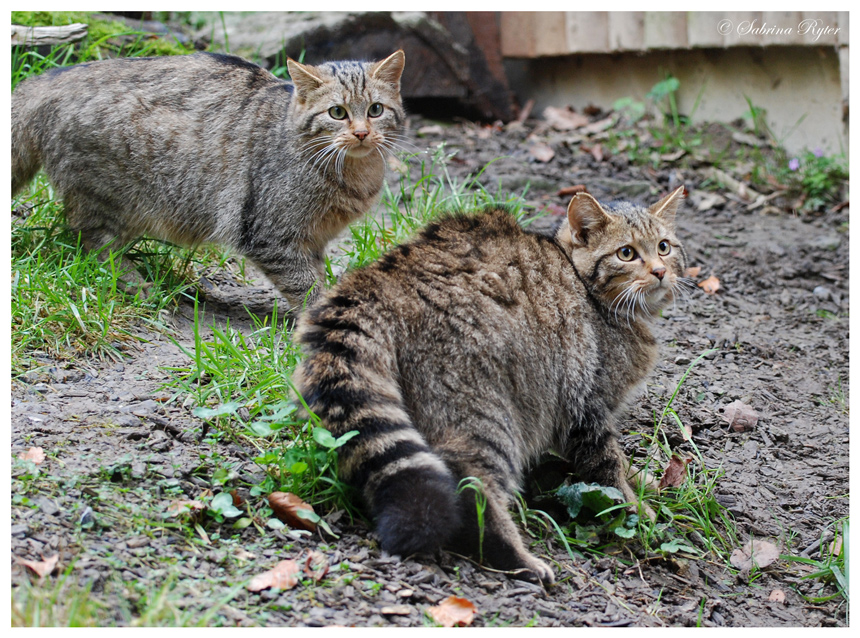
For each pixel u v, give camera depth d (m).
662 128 3.93
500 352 2.28
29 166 2.64
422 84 3.83
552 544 2.29
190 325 2.55
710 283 2.96
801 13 3.47
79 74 2.62
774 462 2.52
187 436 2.29
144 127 2.60
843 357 2.79
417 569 2.18
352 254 2.72
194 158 2.61
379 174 2.66
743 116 3.87
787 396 2.67
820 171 3.46
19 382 2.34
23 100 2.62
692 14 3.76
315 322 2.24
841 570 2.33
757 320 2.88
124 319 2.49
